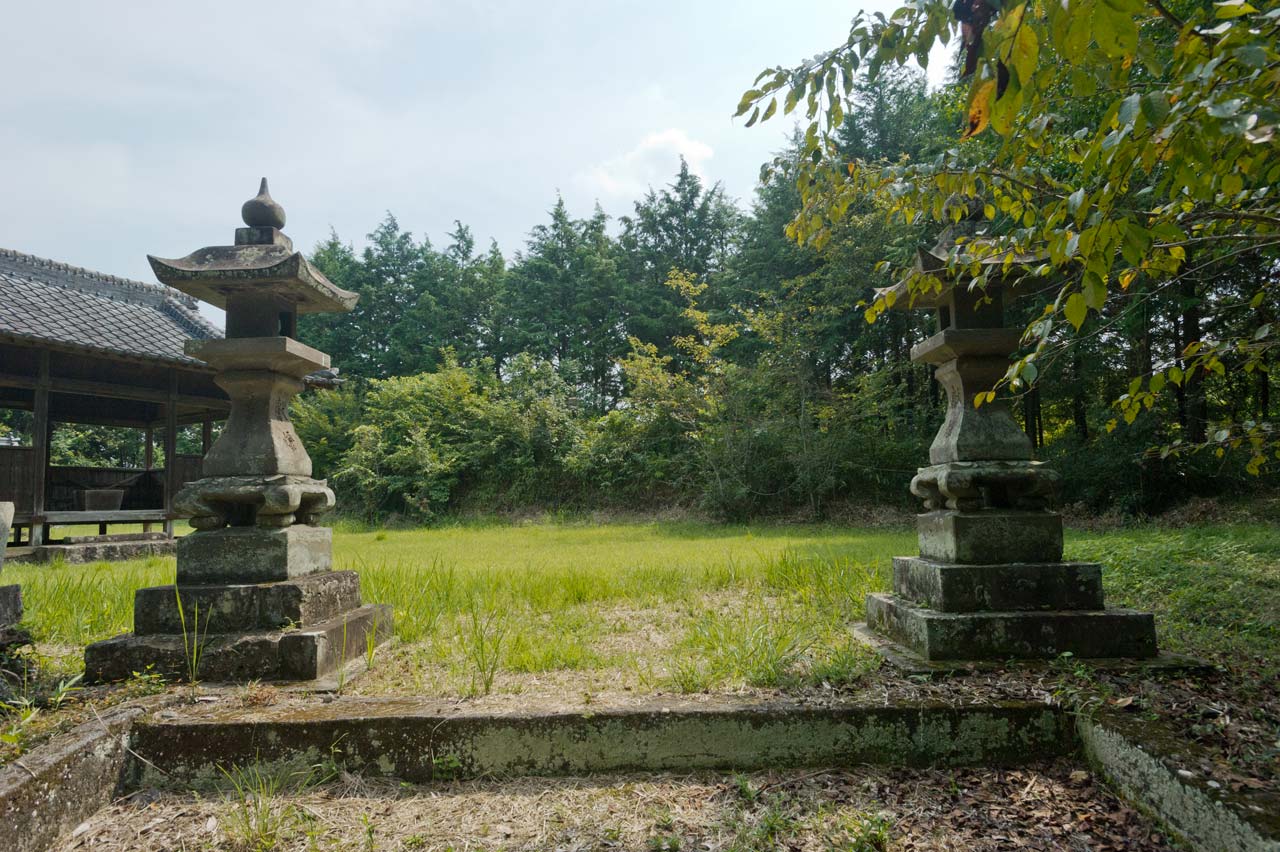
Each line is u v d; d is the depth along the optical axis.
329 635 3.88
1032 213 3.03
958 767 3.09
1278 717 2.90
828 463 16.91
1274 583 5.66
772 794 2.88
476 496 21.88
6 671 3.59
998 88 1.83
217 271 4.19
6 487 10.83
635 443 20.81
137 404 14.82
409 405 23.47
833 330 18.86
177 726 3.11
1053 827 2.59
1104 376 16.06
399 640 4.82
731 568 7.38
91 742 2.86
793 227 3.70
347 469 21.05
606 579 6.80
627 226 31.47
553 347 30.02
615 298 28.56
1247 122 1.50
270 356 4.22
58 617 5.35
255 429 4.34
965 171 3.15
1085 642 3.67
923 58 2.16
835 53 2.69
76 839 2.66
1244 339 2.91
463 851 2.52
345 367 30.86
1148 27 3.50
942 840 2.51
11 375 11.12
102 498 12.32
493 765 3.10
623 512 20.11
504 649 4.44
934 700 3.18
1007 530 3.95
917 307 4.53
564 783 3.02
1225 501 13.38
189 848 2.58
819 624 4.86
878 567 6.79
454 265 34.81
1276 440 3.37
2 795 2.36
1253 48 1.50
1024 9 1.64
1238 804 2.18
